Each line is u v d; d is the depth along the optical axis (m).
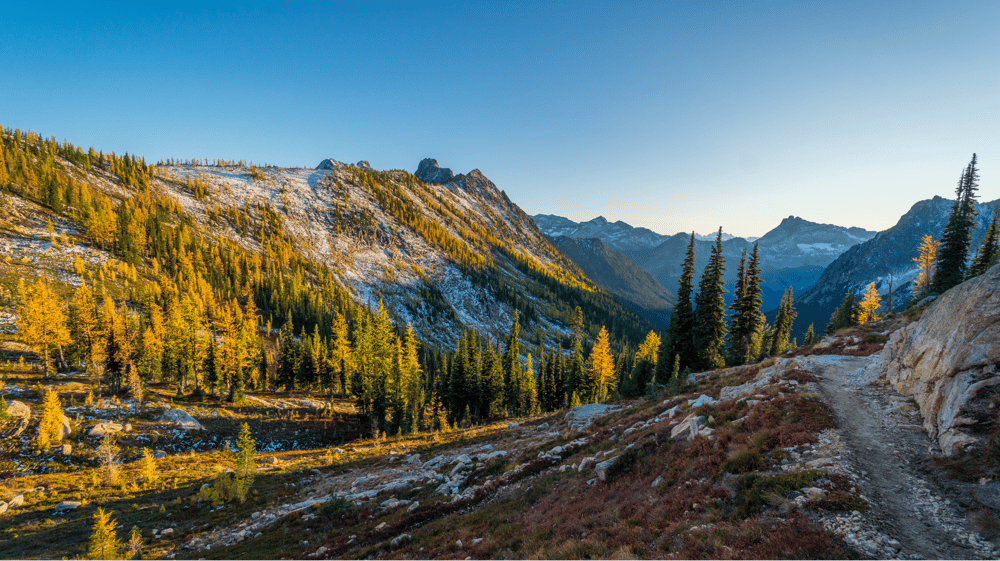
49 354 60.22
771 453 14.77
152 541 26.88
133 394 57.09
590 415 36.00
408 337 73.81
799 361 26.44
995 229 48.12
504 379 77.44
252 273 148.88
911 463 13.06
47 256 102.94
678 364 46.03
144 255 130.50
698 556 10.56
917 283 59.44
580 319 104.62
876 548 9.24
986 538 9.20
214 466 45.00
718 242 46.62
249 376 80.69
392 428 68.38
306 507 29.25
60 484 36.84
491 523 19.36
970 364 14.28
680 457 17.59
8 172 129.12
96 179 165.38
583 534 14.66
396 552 18.91
